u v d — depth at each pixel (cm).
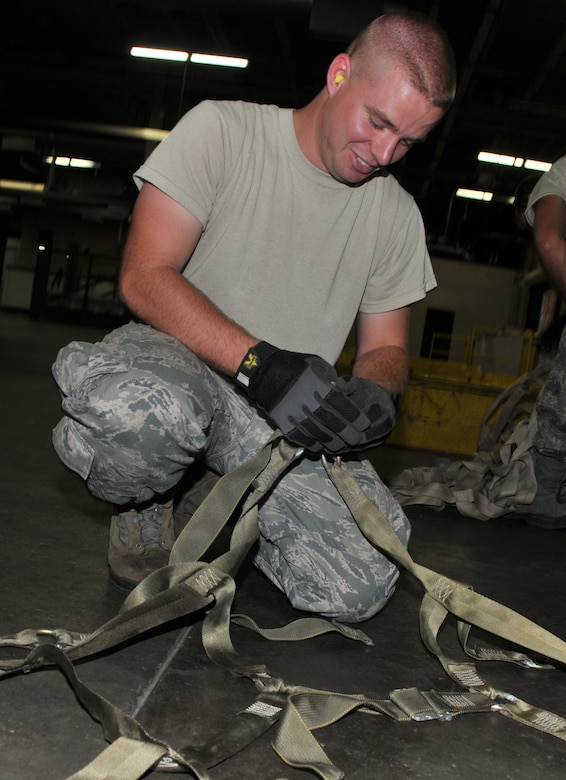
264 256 173
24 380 604
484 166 1633
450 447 520
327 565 164
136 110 1712
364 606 164
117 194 2141
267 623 169
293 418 138
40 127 1784
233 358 145
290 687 126
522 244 1950
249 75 1409
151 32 1241
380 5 518
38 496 248
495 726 131
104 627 123
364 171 159
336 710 122
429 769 114
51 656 119
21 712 113
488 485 320
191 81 1438
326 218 174
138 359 146
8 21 1319
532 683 152
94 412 142
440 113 150
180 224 162
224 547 221
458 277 1883
